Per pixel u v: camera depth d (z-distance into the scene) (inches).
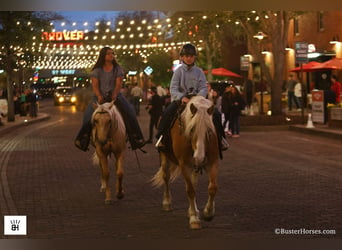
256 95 1674.5
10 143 952.9
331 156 706.2
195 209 369.7
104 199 468.1
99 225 381.1
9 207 440.5
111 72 473.7
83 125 470.6
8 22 1371.8
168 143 383.9
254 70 2170.3
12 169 649.0
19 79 1930.4
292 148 802.8
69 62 2506.2
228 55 2326.5
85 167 652.1
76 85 2881.4
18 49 1429.6
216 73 1798.7
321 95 1098.1
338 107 1042.7
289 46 1876.2
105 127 435.5
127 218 399.5
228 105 971.9
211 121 353.4
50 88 3051.2
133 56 2507.4
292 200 449.4
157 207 432.5
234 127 979.3
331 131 954.1
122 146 457.1
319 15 1668.3
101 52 473.4
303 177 556.1
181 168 367.2
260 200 451.5
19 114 1705.2
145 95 2534.5
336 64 1405.0
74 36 2321.6
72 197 478.3
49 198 475.5
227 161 679.1
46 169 643.5
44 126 1357.0
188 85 390.0
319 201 444.5
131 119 473.4
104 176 452.1
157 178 419.5
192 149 360.5
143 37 2417.6
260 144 863.1
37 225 382.9
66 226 379.6
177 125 368.8
